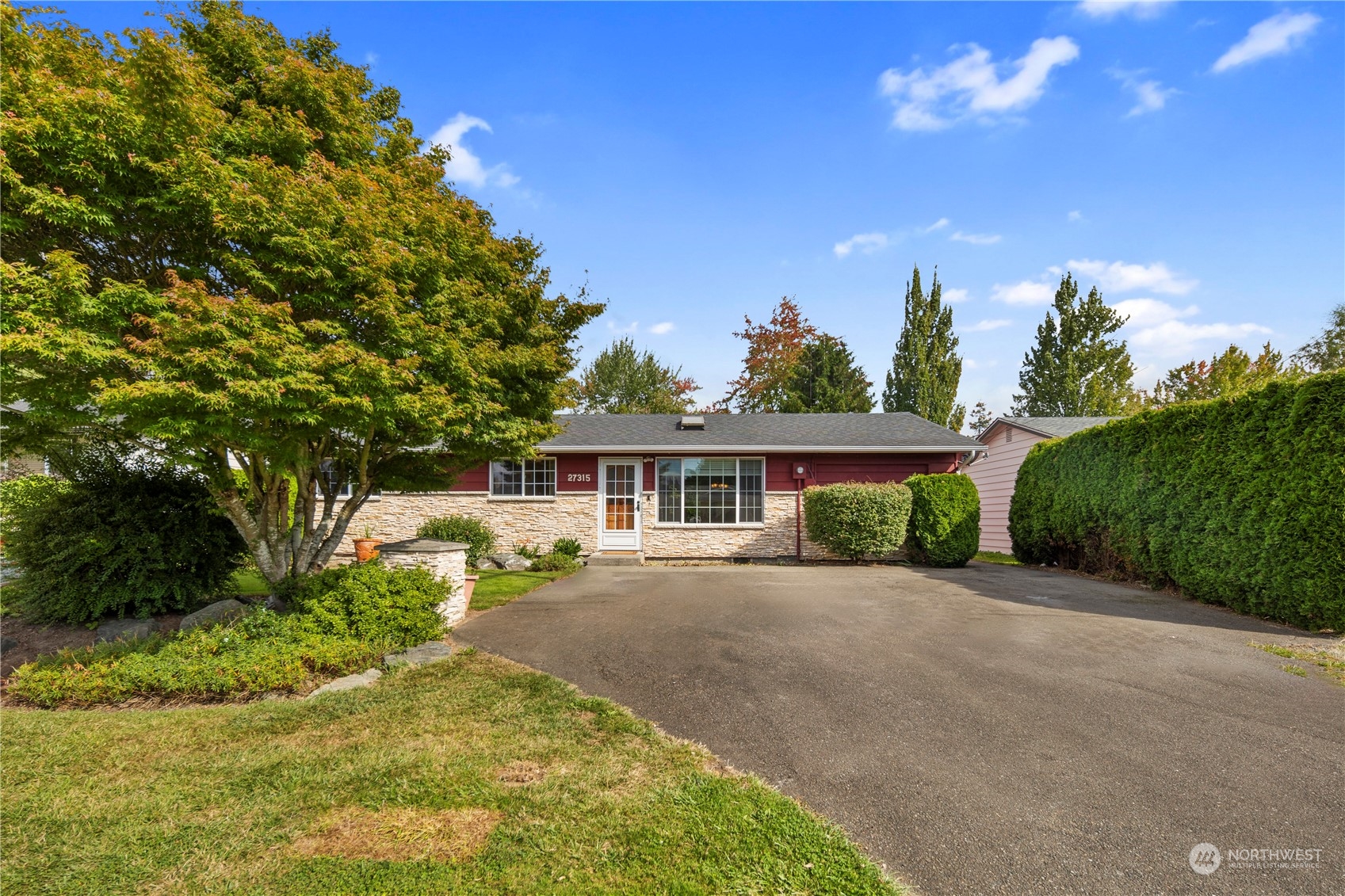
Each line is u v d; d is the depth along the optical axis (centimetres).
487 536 1291
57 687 411
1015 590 817
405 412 513
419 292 554
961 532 1157
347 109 569
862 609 688
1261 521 634
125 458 661
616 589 854
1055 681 433
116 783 291
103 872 222
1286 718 362
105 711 394
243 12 561
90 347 379
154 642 514
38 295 378
